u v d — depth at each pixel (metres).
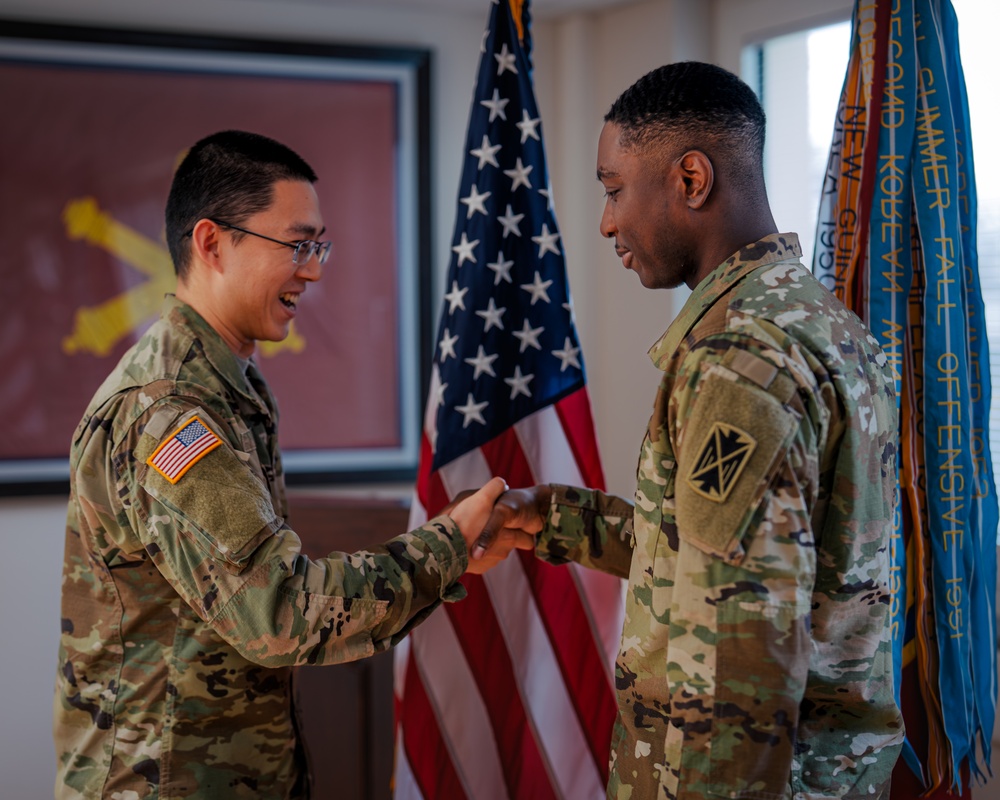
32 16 2.41
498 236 1.71
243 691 1.18
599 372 2.79
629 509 1.40
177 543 1.06
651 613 1.02
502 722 1.69
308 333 2.66
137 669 1.15
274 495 1.33
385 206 2.67
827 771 1.02
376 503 2.01
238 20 2.56
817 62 2.25
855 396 0.97
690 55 2.51
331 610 1.05
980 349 1.42
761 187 1.07
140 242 2.52
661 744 1.03
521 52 1.72
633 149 1.06
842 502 0.97
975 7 1.88
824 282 1.46
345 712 1.99
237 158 1.22
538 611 1.70
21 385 2.47
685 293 2.56
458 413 1.68
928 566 1.39
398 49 2.63
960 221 1.41
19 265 2.46
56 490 2.50
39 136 2.44
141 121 2.49
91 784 1.16
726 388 0.91
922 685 1.38
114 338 2.52
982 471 1.43
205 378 1.17
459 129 2.75
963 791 1.42
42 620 2.51
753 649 0.88
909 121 1.36
